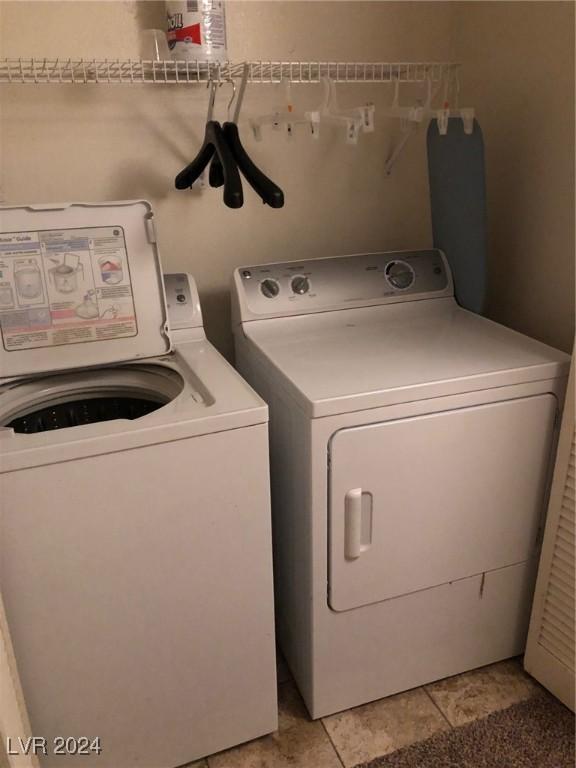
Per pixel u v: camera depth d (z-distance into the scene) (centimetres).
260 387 163
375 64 172
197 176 170
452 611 165
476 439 147
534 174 177
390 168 207
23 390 155
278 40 183
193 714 147
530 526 164
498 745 155
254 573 140
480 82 193
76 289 152
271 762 154
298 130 193
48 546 118
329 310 179
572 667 159
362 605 152
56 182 175
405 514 147
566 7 158
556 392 151
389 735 160
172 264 195
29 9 159
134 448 119
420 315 188
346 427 133
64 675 130
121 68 161
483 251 177
